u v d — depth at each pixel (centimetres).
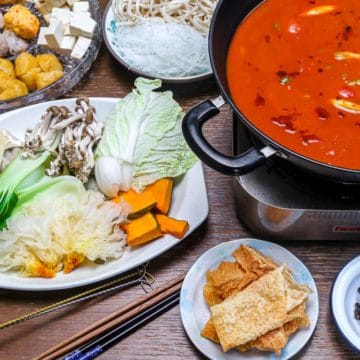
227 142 109
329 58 97
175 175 107
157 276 101
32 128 110
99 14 125
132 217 103
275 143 86
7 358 96
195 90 117
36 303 100
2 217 104
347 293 96
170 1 124
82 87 119
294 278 97
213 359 93
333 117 92
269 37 99
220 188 107
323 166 85
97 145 108
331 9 101
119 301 99
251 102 94
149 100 110
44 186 106
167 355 96
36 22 123
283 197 95
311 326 94
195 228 101
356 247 102
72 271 100
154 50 119
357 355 95
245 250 97
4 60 119
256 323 91
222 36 97
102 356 96
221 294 96
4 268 100
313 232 100
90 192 105
